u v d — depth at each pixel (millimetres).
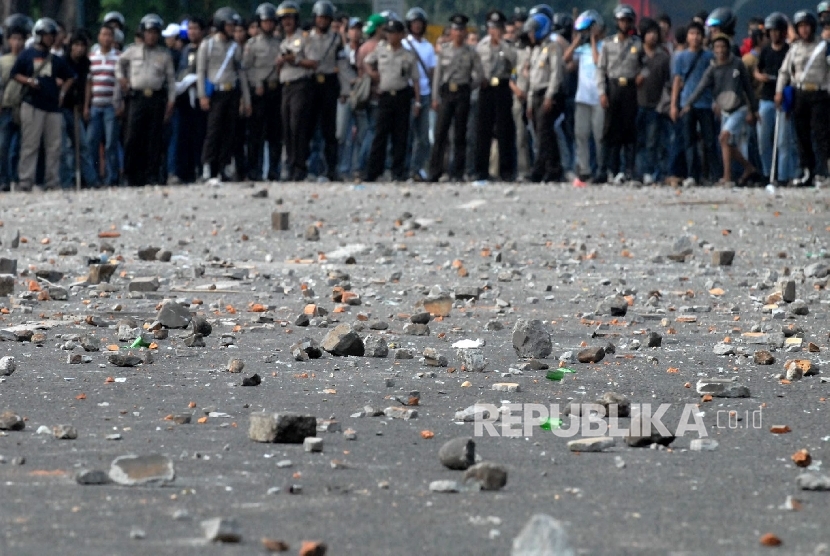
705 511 11797
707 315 26469
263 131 62531
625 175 59500
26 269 32969
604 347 21047
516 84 62812
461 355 19484
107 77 61562
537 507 11883
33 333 22453
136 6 100688
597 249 38219
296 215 45219
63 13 96062
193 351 21000
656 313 26516
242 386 18047
